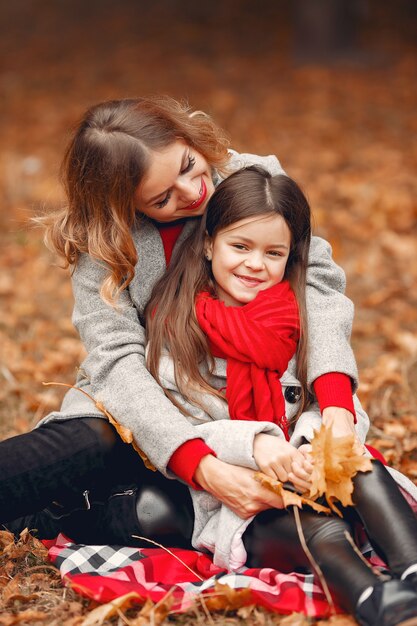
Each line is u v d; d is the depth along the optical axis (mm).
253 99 10328
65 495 2668
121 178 2607
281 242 2674
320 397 2666
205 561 2611
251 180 2682
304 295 2785
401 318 4988
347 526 2391
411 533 2285
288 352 2668
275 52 12266
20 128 9656
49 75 11844
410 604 2082
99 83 11375
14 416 3914
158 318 2752
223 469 2496
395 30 13016
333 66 11328
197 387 2670
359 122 9336
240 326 2621
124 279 2830
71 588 2506
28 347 4758
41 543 2811
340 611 2295
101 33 13820
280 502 2457
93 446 2643
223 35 13320
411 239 6156
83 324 2820
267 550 2492
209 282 2791
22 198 7355
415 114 9547
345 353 2725
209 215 2736
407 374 4270
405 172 7695
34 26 14336
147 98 2773
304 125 9289
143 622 2295
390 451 3455
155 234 2852
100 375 2725
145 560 2580
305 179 7605
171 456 2553
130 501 2709
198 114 2775
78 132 2734
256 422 2537
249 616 2350
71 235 2785
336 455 2402
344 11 11555
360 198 6988
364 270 5668
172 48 12844
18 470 2588
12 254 6246
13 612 2434
